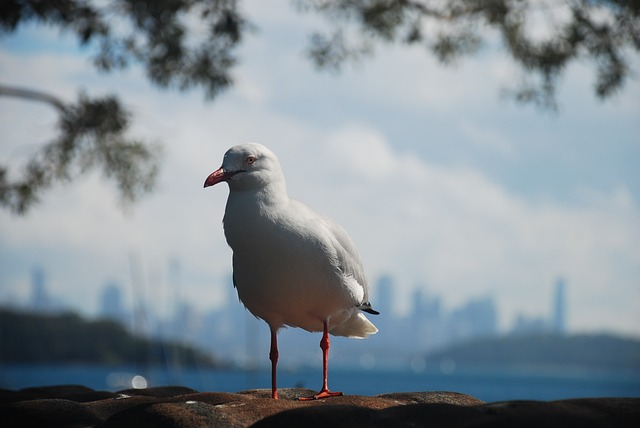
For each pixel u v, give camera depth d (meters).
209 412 8.04
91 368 109.94
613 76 20.42
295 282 9.84
